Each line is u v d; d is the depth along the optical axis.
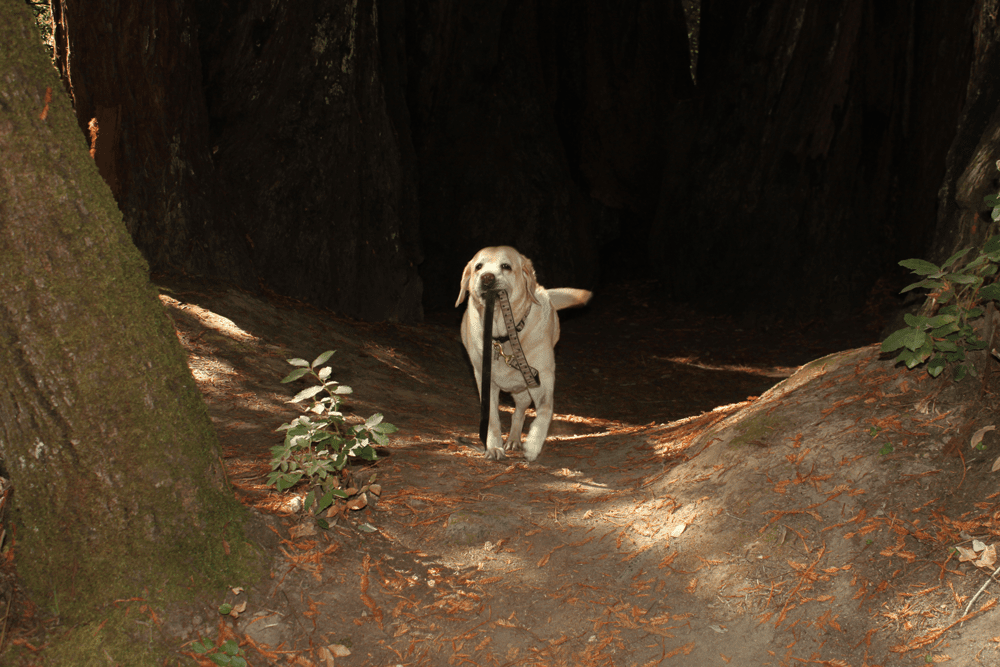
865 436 3.64
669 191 14.81
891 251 12.69
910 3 12.16
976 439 3.33
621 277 16.25
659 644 2.97
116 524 2.72
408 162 12.26
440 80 13.66
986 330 3.48
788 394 4.33
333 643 2.92
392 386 7.79
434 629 3.07
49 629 2.59
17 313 2.51
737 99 13.91
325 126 10.20
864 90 12.61
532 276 4.79
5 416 2.59
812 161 12.91
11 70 2.47
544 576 3.42
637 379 10.39
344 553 3.39
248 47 9.62
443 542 3.66
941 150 11.60
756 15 13.77
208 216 8.62
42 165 2.51
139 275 2.83
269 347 7.50
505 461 4.88
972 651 2.60
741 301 13.24
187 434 2.94
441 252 13.68
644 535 3.63
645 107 16.30
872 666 2.70
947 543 3.01
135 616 2.67
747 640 2.93
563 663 2.91
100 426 2.67
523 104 14.34
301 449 3.62
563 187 14.25
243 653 2.77
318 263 10.10
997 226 3.93
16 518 2.62
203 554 2.94
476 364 5.05
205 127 8.95
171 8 8.30
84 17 7.81
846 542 3.18
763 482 3.63
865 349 4.46
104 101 7.99
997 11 5.45
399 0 12.34
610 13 16.09
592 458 4.97
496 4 13.68
